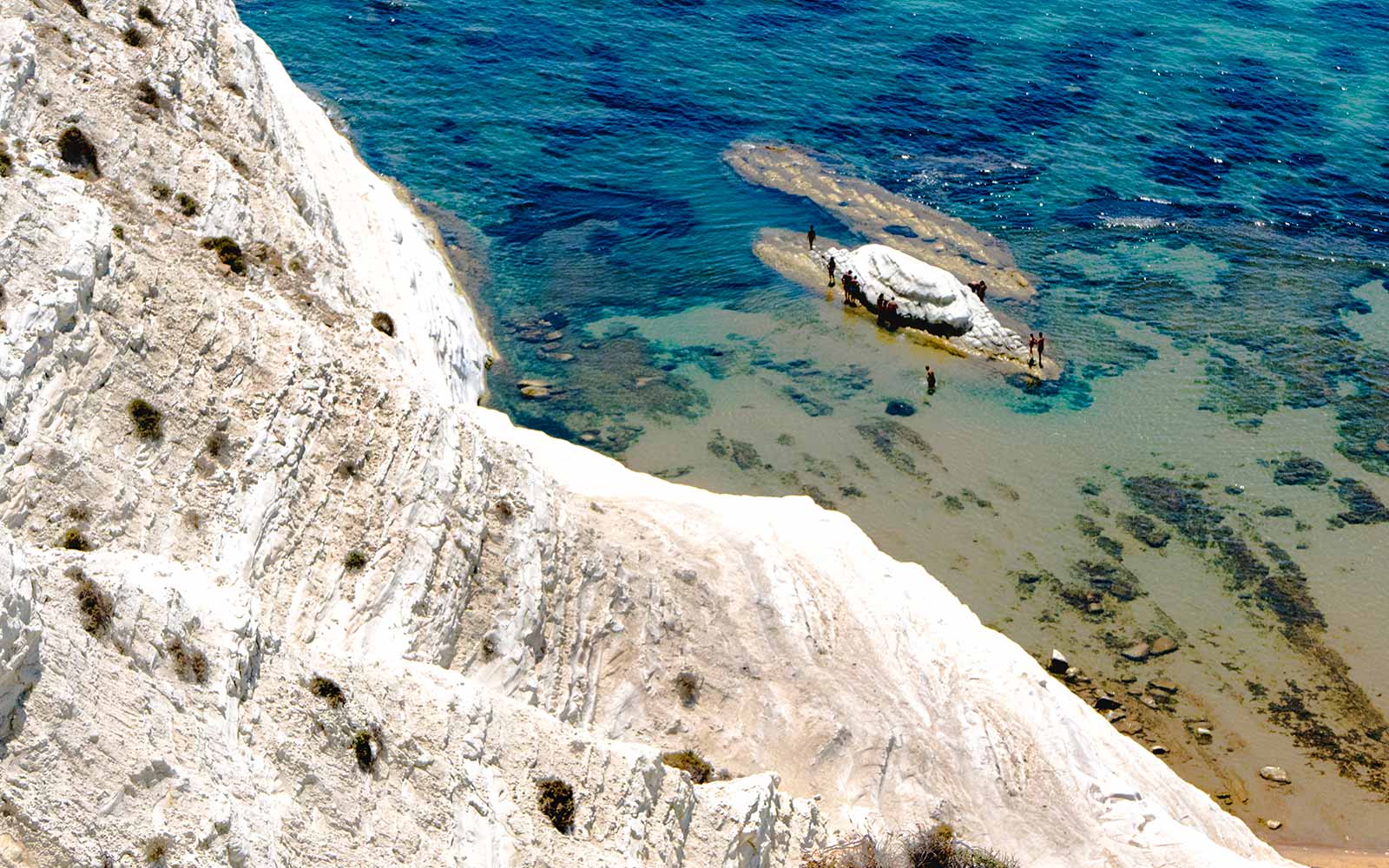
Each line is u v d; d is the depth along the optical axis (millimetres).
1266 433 56000
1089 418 56375
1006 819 34875
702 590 36594
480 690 27781
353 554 30734
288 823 21969
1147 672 43375
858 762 34531
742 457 52000
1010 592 46281
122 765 19641
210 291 33531
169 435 29547
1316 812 39219
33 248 29688
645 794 27859
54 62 38125
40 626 19688
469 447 34531
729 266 66875
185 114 41688
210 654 22859
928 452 53438
